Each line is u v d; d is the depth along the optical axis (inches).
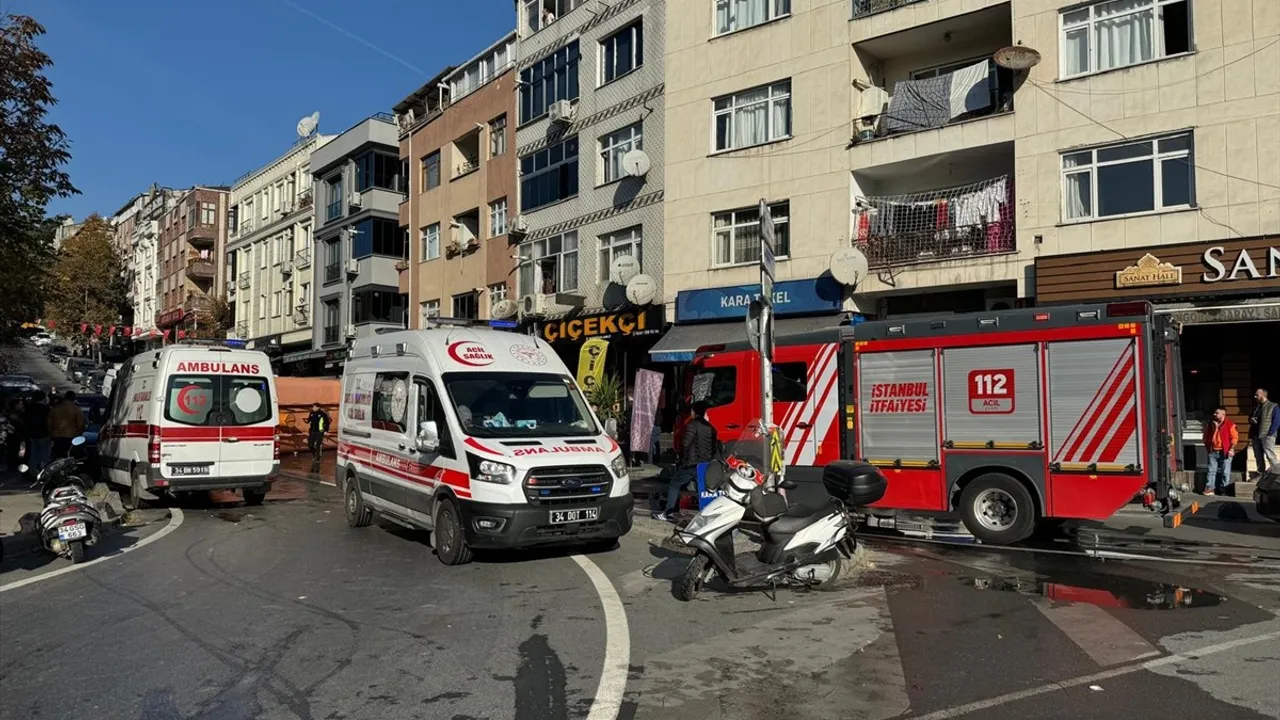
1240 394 614.2
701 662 219.3
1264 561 346.6
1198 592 290.0
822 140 784.3
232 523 483.5
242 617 268.7
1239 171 572.1
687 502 510.6
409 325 1408.7
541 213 1113.4
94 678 209.2
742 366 492.1
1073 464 370.3
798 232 797.2
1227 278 565.0
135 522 480.7
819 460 450.9
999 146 685.3
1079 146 637.9
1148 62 611.5
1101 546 383.9
